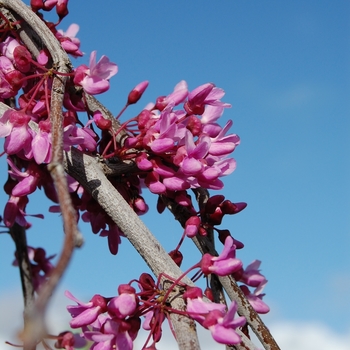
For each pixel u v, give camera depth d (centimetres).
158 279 27
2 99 31
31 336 20
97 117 30
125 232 28
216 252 31
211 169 29
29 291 30
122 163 29
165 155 30
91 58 29
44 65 30
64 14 33
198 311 26
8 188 31
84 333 27
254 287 31
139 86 31
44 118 30
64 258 21
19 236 30
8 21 31
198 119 30
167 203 31
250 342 29
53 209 33
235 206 31
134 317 27
